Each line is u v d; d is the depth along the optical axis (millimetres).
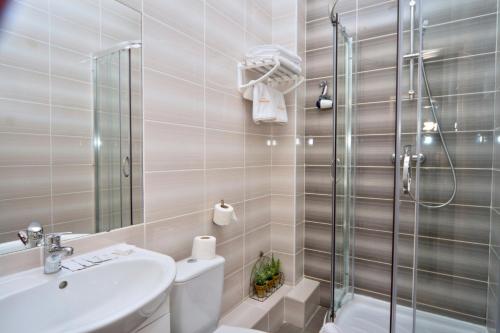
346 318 1783
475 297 1521
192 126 1444
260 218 2068
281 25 2129
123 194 1137
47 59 915
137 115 1177
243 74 1810
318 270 2221
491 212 1489
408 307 1634
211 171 1582
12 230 843
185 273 1165
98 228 1059
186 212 1420
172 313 1110
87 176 1029
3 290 738
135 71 1164
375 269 1994
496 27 1443
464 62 1526
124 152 1138
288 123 2109
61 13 945
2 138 820
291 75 1907
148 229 1228
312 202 2230
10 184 839
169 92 1311
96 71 1046
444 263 1585
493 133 1477
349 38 1912
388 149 1908
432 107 1589
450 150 1576
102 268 913
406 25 1583
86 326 596
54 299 796
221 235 1672
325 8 2127
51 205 934
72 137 985
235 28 1758
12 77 835
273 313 1847
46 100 916
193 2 1438
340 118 1841
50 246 874
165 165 1301
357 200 2039
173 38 1325
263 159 2096
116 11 1097
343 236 1938
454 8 1533
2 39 811
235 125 1776
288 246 2141
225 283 1720
